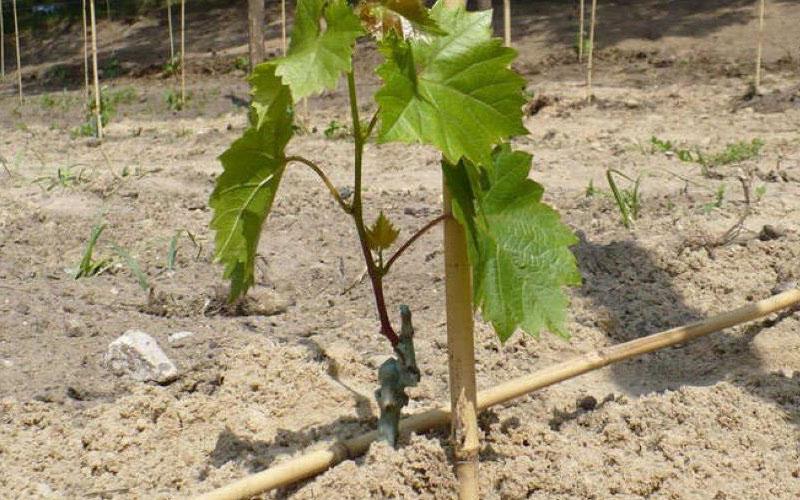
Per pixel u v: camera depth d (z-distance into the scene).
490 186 1.12
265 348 1.49
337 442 1.24
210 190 2.50
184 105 4.69
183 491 1.25
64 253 2.02
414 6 1.03
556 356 1.52
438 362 1.50
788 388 1.38
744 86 4.14
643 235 1.94
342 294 1.78
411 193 2.43
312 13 1.04
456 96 1.04
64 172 2.71
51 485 1.28
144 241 2.07
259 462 1.29
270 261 1.92
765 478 1.24
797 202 2.18
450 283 1.14
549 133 3.25
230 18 6.92
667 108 3.81
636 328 1.62
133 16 7.31
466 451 1.17
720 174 2.49
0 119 4.63
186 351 1.57
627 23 5.32
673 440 1.28
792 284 1.70
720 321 1.44
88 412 1.40
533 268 1.12
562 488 1.22
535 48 5.19
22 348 1.58
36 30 7.50
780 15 5.10
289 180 2.62
